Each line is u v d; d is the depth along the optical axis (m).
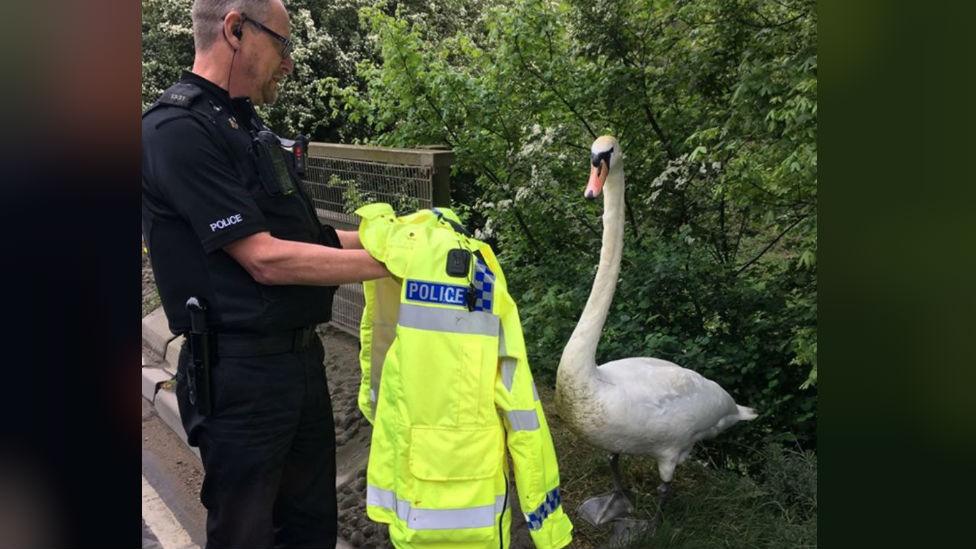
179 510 3.42
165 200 1.80
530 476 1.91
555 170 5.14
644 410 2.66
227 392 1.88
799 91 3.55
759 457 3.78
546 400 4.14
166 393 4.52
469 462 1.84
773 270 4.92
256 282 1.88
